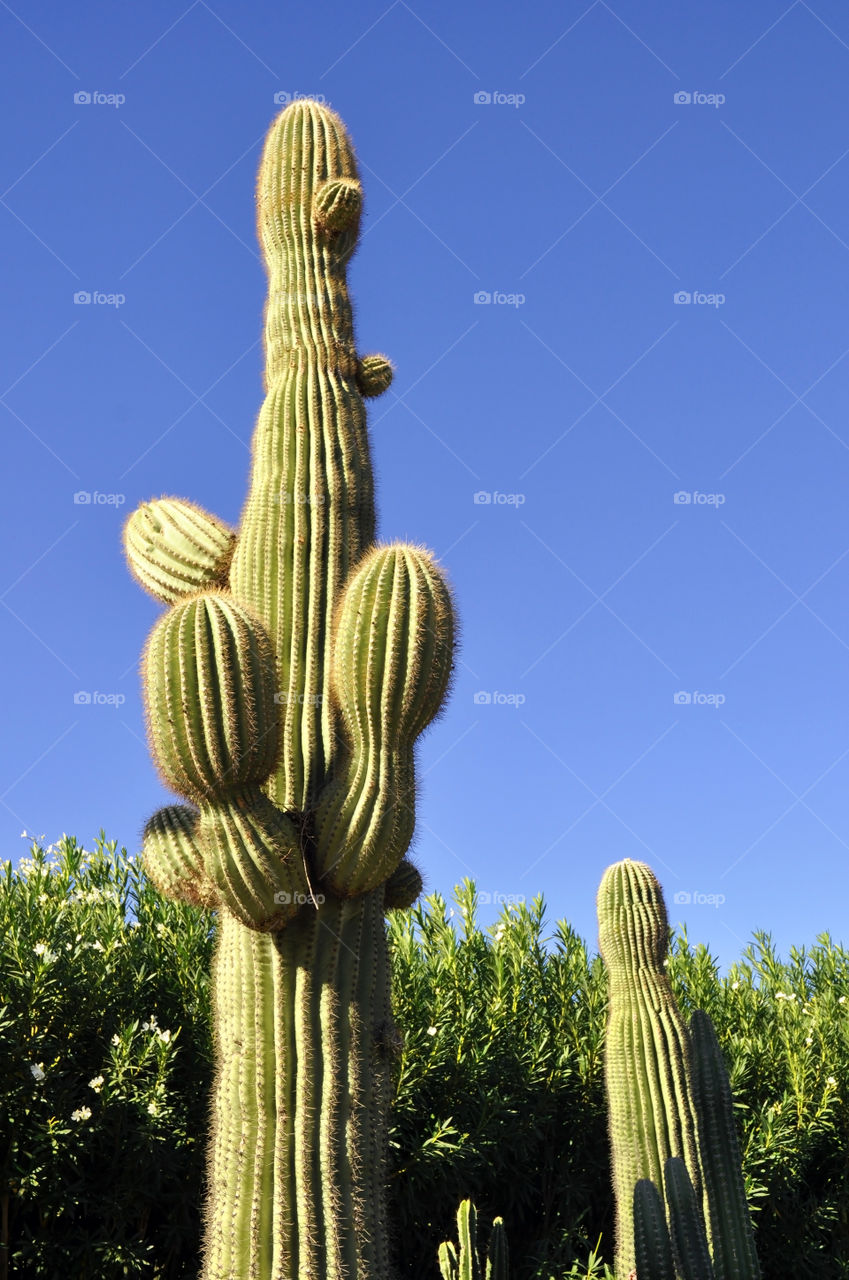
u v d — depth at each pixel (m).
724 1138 5.76
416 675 4.09
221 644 3.90
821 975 10.84
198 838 4.21
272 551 4.56
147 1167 6.35
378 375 5.17
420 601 4.14
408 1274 7.45
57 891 7.47
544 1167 8.23
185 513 5.07
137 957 7.15
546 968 8.93
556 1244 7.89
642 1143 5.61
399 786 4.09
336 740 4.34
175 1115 6.57
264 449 4.78
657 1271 4.51
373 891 4.20
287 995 3.93
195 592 4.86
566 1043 8.41
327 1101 3.83
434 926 8.68
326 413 4.85
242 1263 3.65
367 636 4.09
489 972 8.41
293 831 3.96
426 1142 7.12
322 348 5.02
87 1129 6.13
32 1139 6.05
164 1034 6.49
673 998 6.01
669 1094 5.69
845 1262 8.52
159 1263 6.67
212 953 7.44
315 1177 3.73
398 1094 7.11
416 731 4.17
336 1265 3.65
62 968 6.49
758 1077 9.12
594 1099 8.33
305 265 5.18
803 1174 8.92
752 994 10.11
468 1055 7.62
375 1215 3.82
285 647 4.43
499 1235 4.82
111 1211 6.20
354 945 4.05
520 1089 7.93
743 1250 5.53
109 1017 6.70
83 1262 6.16
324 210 5.17
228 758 3.83
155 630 4.03
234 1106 3.86
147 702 3.98
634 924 6.06
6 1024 6.02
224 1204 3.78
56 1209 6.16
